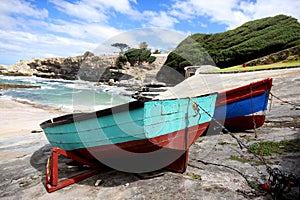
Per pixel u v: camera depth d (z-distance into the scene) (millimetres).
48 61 79125
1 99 23734
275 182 3840
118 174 5055
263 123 7965
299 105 9773
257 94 7785
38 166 6109
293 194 3740
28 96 28109
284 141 6199
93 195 4176
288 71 19453
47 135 6070
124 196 4062
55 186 4461
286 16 43219
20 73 71438
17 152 7715
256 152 5668
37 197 4242
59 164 5902
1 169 6043
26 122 14117
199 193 3961
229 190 3994
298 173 4379
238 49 37438
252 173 4594
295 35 34188
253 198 3709
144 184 4457
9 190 4660
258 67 26422
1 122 13969
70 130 4969
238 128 8188
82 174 4938
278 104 10922
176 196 3924
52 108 19969
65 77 67438
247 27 46844
